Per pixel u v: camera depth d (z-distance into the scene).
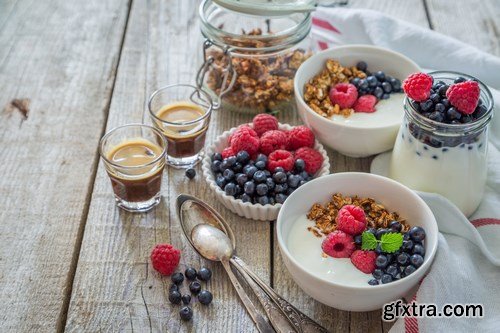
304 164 0.87
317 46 1.04
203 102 0.95
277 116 0.98
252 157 0.89
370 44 1.05
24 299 0.81
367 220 0.83
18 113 0.98
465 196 0.85
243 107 0.97
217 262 0.84
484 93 0.83
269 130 0.91
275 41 0.94
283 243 0.78
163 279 0.82
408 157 0.85
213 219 0.86
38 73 1.03
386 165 0.92
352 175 0.84
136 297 0.81
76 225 0.87
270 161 0.87
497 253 0.83
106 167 0.86
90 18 1.11
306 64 0.95
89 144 0.95
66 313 0.81
